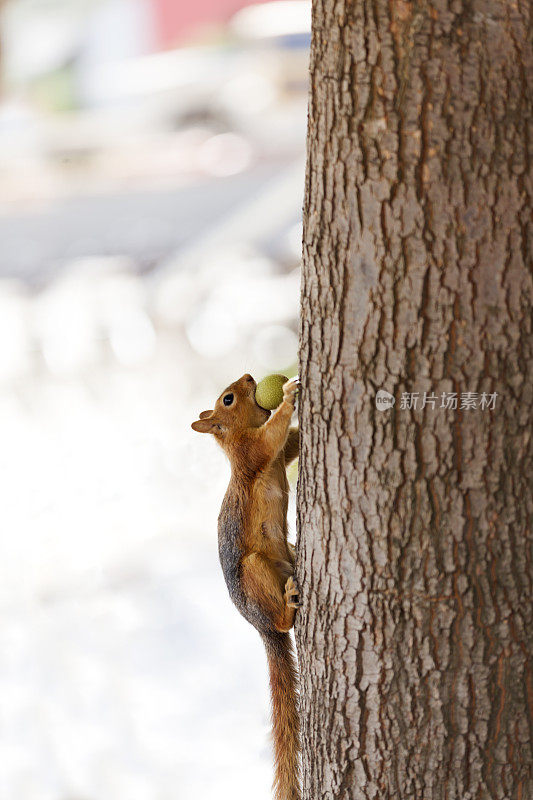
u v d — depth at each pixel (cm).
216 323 1085
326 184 231
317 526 248
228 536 307
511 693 231
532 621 230
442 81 212
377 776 243
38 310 1175
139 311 1145
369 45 217
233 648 571
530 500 227
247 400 318
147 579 666
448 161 214
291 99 1313
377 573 235
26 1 1349
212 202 1252
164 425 934
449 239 217
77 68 1355
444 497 226
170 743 483
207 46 1355
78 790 452
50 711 524
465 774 234
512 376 221
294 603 267
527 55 212
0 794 455
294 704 294
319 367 240
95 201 1278
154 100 1320
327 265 233
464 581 228
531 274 218
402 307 222
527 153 214
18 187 1283
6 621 625
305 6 1342
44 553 716
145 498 797
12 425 989
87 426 961
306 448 251
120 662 562
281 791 292
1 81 1355
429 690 233
